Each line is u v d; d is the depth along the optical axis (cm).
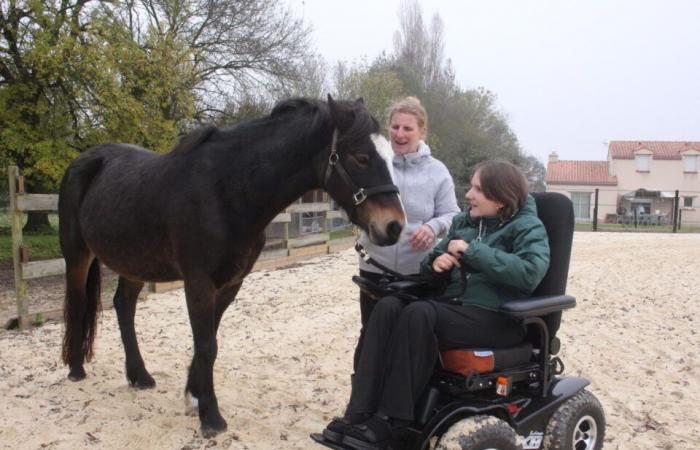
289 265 959
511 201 252
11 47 1220
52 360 439
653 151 3547
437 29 3500
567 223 260
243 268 318
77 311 393
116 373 410
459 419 229
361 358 236
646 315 610
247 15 1538
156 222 321
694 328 557
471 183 265
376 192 270
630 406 351
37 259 1196
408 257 310
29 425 314
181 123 1488
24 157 1249
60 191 404
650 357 459
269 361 441
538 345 269
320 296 693
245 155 304
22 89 1198
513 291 252
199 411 310
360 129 272
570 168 3778
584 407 259
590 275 862
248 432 310
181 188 309
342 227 1423
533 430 251
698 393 379
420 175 313
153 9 1449
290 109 308
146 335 512
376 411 231
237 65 1586
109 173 367
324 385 389
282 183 303
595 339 512
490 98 3684
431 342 229
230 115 1605
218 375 404
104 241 351
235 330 533
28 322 545
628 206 3416
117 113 1166
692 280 827
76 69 1137
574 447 258
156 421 325
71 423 319
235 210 303
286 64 1628
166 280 348
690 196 3209
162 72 1213
